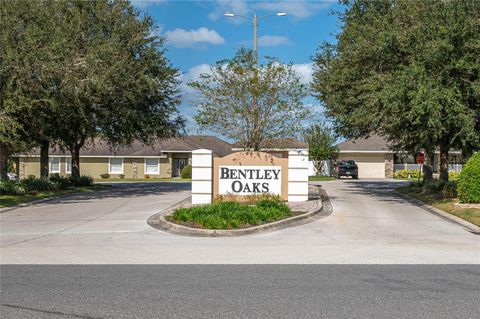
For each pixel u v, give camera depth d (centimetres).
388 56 2144
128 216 1719
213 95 2053
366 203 2189
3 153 2641
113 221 1593
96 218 1678
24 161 5216
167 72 3191
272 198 1978
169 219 1516
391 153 5256
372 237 1288
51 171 5303
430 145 2333
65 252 1082
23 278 835
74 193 2886
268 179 2045
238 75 2053
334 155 5344
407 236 1308
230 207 1562
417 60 1986
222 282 807
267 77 2042
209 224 1366
